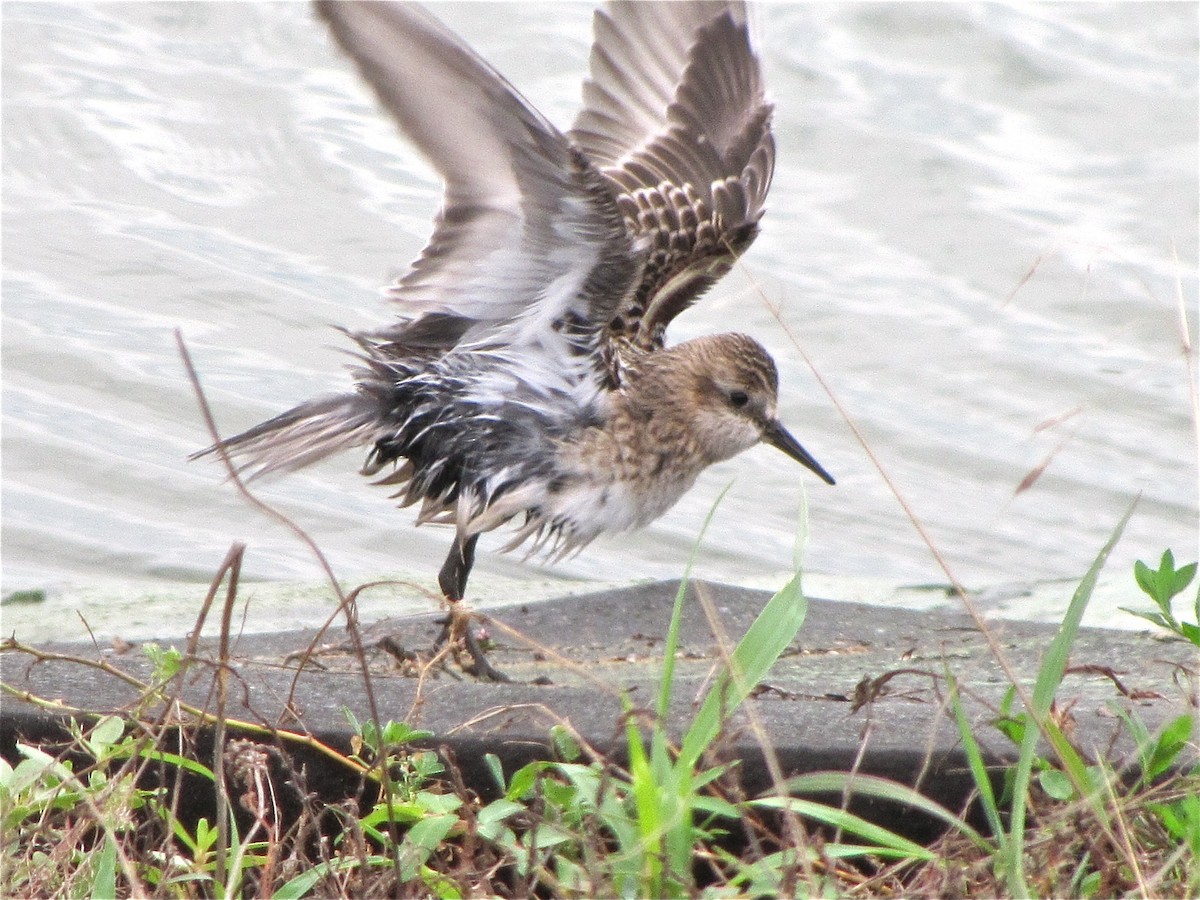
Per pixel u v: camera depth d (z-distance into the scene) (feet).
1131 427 50.49
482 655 30.01
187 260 54.03
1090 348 53.11
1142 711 24.86
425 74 26.00
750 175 36.29
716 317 53.88
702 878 21.43
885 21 67.26
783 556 45.60
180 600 37.55
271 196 56.70
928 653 31.71
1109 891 18.90
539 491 31.01
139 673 25.94
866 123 62.28
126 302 52.70
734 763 19.49
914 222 58.08
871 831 19.35
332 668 29.45
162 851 20.18
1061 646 19.48
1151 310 53.72
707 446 33.19
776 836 21.77
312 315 51.93
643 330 34.14
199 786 22.68
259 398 48.85
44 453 47.03
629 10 37.14
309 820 20.81
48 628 34.91
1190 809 19.25
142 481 46.29
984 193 58.80
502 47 63.16
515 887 19.07
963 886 18.90
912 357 52.85
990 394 51.37
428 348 30.55
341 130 59.77
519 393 30.55
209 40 64.90
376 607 37.32
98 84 61.72
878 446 49.55
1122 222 57.62
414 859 19.10
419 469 31.48
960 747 22.54
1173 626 23.06
